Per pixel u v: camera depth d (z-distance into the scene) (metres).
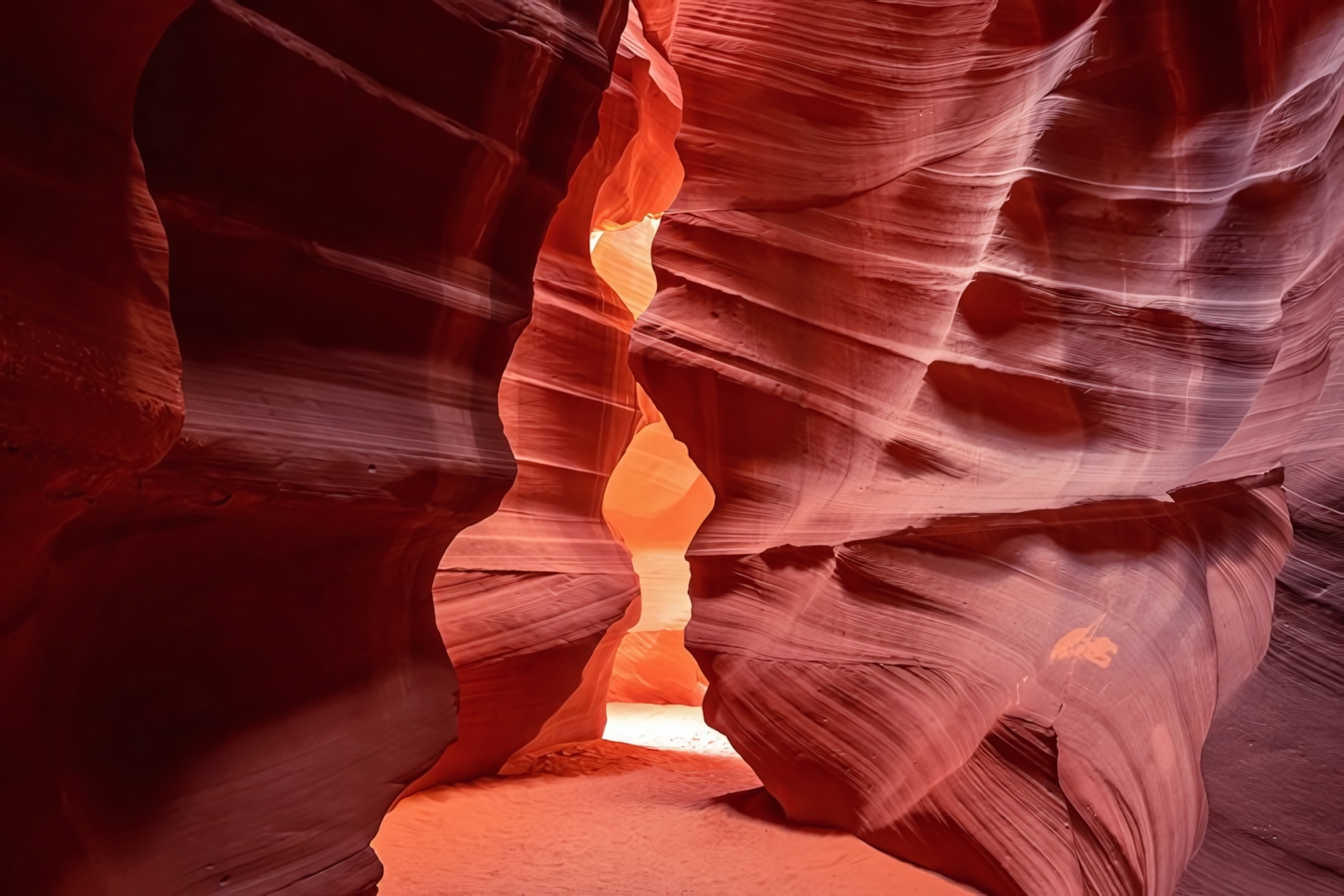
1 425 1.79
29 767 2.35
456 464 3.73
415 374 3.70
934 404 6.35
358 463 3.28
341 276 3.37
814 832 6.01
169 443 2.32
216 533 2.96
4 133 1.92
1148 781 3.87
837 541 6.38
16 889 2.20
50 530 2.10
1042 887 4.37
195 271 2.94
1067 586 5.12
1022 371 5.91
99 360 2.06
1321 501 3.49
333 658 3.47
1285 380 4.38
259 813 3.01
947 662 5.47
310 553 3.36
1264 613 3.65
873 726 5.78
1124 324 5.61
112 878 2.52
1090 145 5.88
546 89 4.21
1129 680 4.36
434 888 5.07
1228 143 5.52
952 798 5.05
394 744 3.62
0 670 2.22
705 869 5.49
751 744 6.48
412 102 3.58
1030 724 4.61
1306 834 2.81
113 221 2.17
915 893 4.95
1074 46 6.06
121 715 2.76
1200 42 5.61
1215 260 5.37
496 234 4.25
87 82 2.14
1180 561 4.55
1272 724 3.11
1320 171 4.82
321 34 3.21
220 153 2.96
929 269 6.68
